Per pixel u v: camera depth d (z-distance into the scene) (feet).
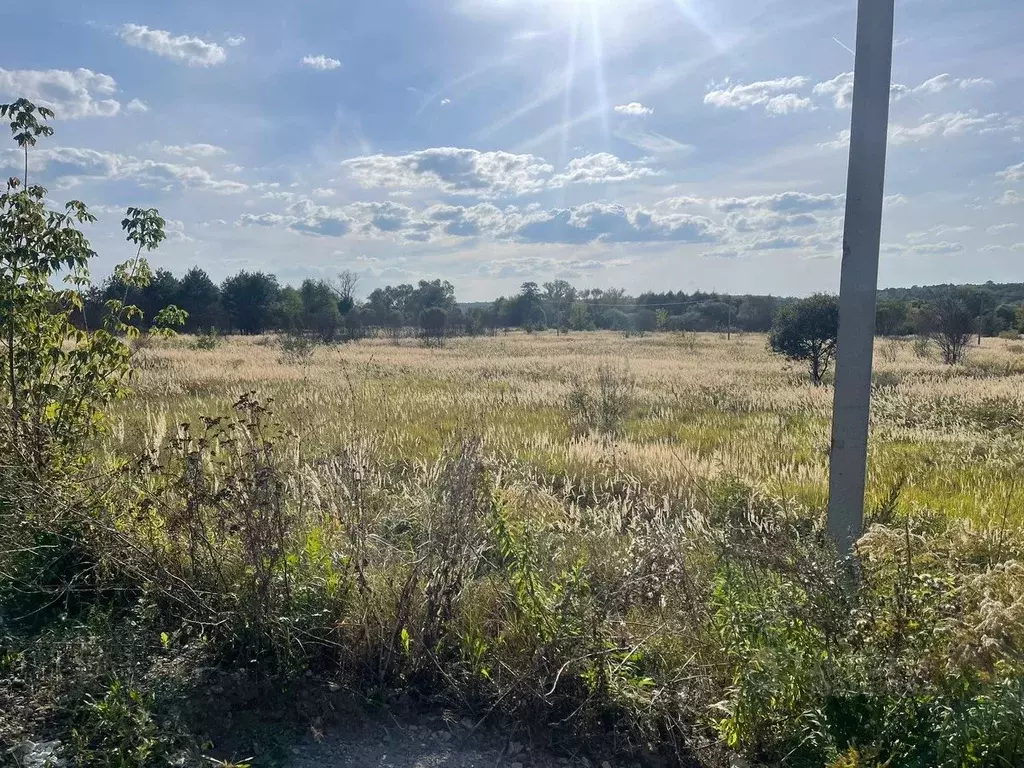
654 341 220.02
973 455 38.58
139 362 85.40
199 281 237.66
